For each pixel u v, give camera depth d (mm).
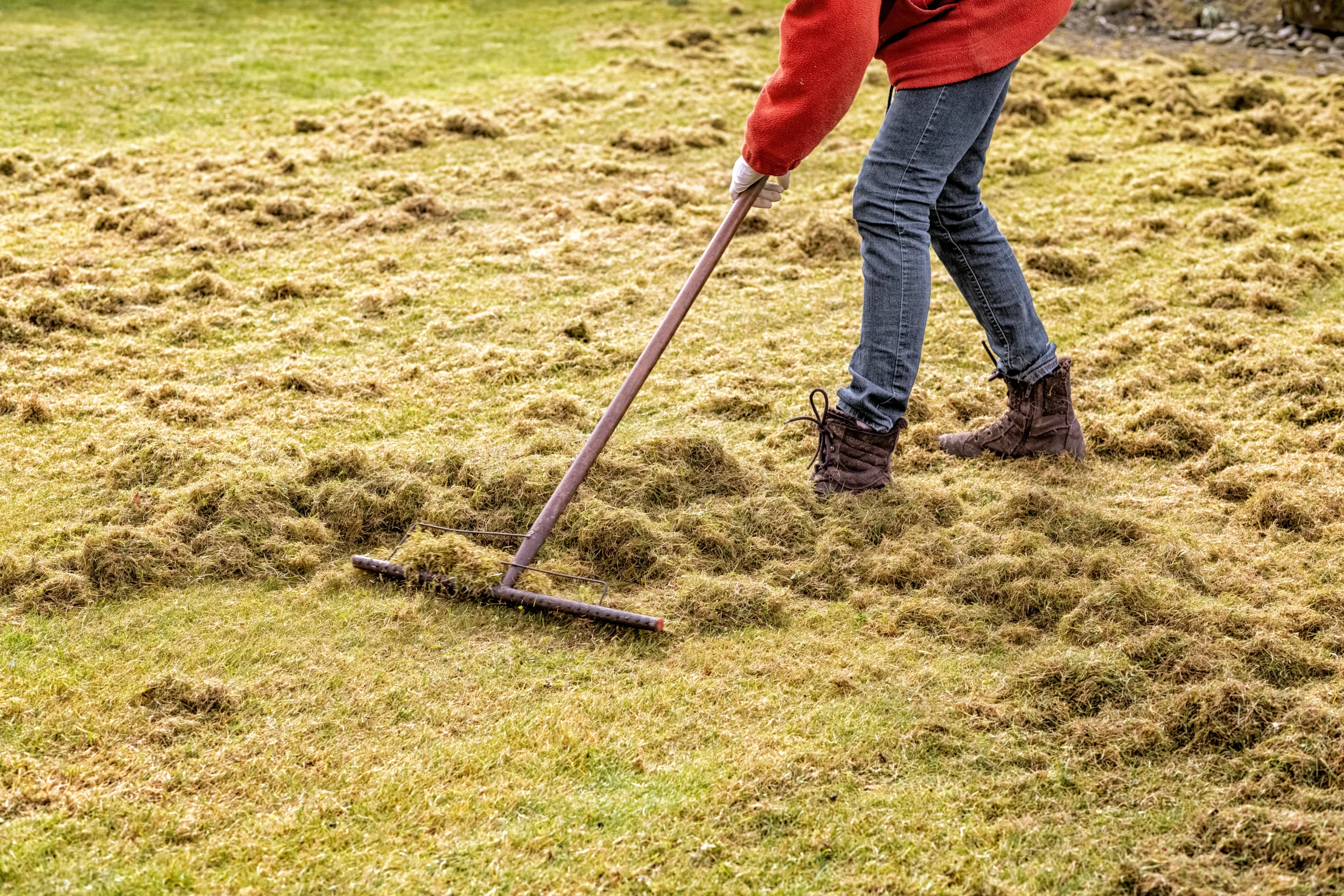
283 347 4371
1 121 7273
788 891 1839
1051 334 4414
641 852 1927
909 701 2348
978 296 3340
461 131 7293
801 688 2408
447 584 2756
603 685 2436
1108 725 2219
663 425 3713
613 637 2621
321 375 4070
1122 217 5781
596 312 4719
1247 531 3012
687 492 3166
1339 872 1810
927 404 3822
